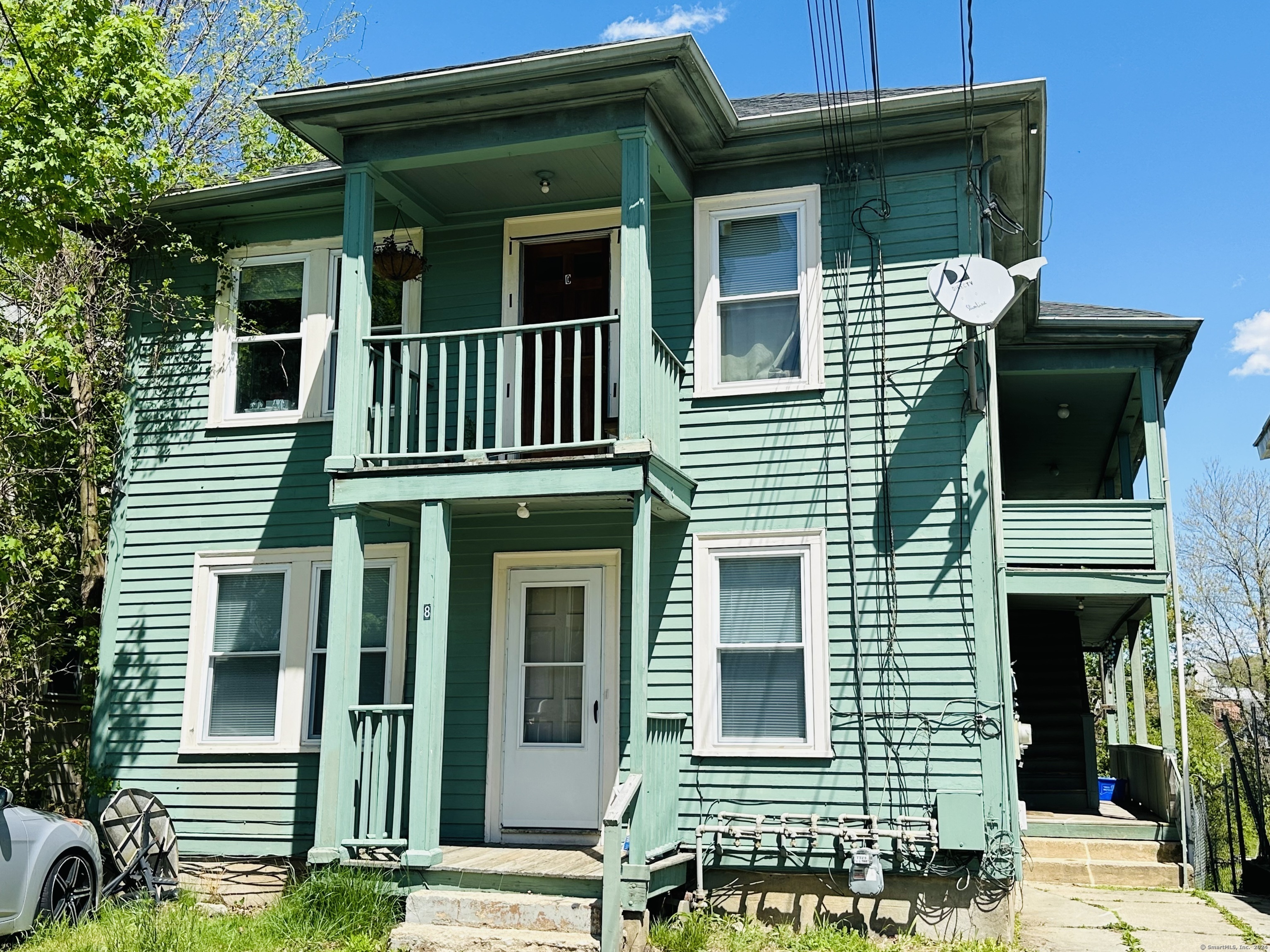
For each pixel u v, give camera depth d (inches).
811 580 378.0
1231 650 1396.4
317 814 352.8
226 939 317.7
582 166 400.2
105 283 493.4
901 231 392.2
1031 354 566.6
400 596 416.5
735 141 401.7
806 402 390.3
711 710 378.3
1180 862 494.6
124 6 641.6
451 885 335.0
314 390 440.1
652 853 330.3
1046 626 662.5
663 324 408.8
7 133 399.9
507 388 422.6
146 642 437.1
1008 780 350.0
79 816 523.2
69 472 511.8
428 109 378.9
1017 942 342.3
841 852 356.5
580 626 404.2
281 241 455.8
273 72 737.6
